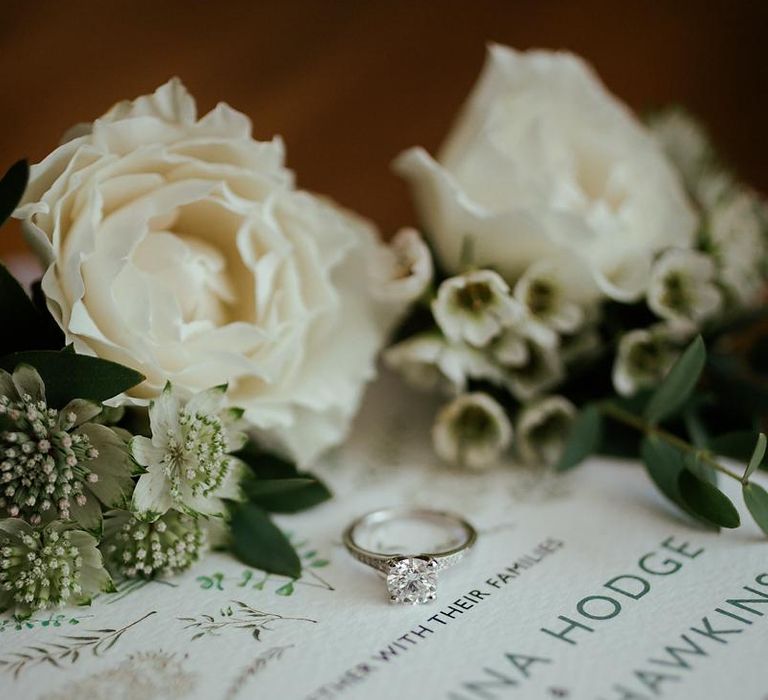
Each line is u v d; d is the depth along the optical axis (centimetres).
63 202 19
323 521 22
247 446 21
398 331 24
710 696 17
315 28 31
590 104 24
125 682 17
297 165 31
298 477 21
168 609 19
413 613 19
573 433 22
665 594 19
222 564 20
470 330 22
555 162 24
